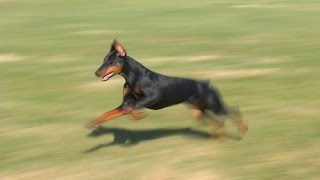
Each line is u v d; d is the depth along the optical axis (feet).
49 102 41.57
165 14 90.53
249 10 93.20
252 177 27.30
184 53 60.23
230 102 40.57
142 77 29.14
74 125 35.81
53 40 69.82
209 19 84.53
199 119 32.48
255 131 33.73
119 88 45.70
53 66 55.06
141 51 61.82
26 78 49.88
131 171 28.14
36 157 30.32
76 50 63.31
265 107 39.01
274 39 67.56
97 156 30.25
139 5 102.47
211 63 54.90
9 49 64.49
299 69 51.19
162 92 29.40
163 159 29.63
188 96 30.27
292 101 40.45
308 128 34.19
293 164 28.76
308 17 84.69
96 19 86.94
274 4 100.58
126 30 76.23
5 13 95.61
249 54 59.06
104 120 28.55
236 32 72.90
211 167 28.50
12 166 29.17
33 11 97.50
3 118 37.55
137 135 33.63
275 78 47.83
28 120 37.04
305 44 64.03
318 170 28.04
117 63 28.84
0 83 48.08
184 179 27.25
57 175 27.96
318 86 44.78
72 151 31.09
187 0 108.27
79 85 46.98
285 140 32.17
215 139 32.32
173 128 34.81
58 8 100.78
